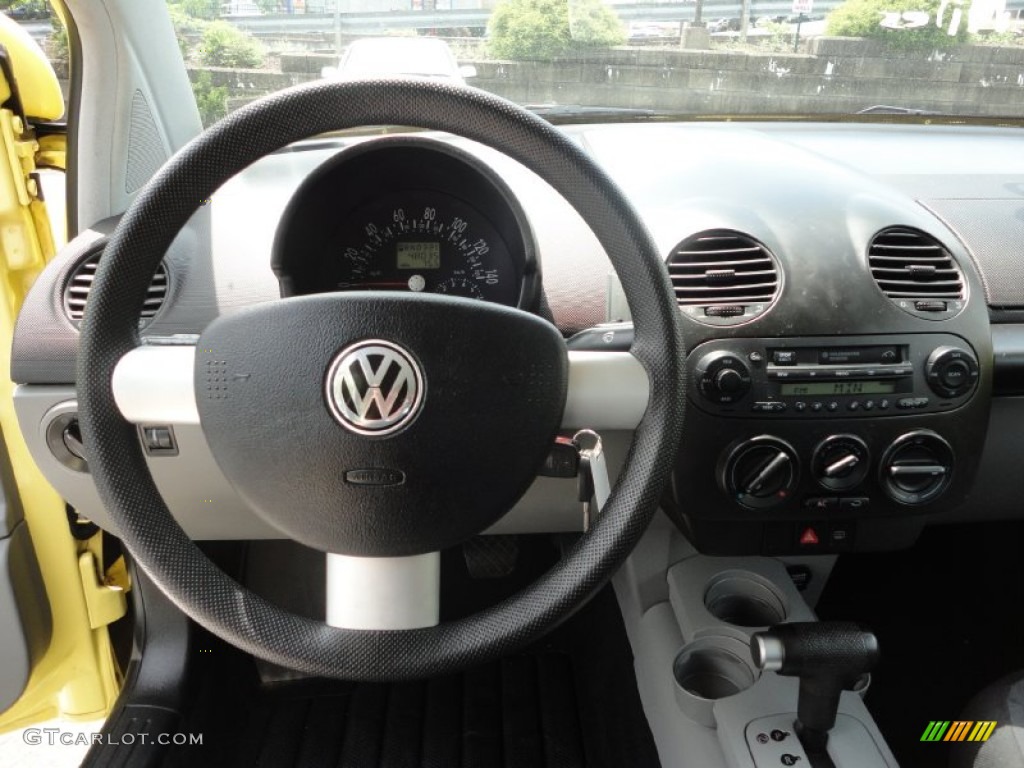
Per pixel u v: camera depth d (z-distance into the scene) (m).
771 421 1.06
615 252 0.70
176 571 0.66
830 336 1.06
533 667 1.47
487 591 1.60
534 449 0.67
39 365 1.05
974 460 1.12
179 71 1.37
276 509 0.66
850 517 1.11
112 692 1.44
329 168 0.90
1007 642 1.58
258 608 0.67
